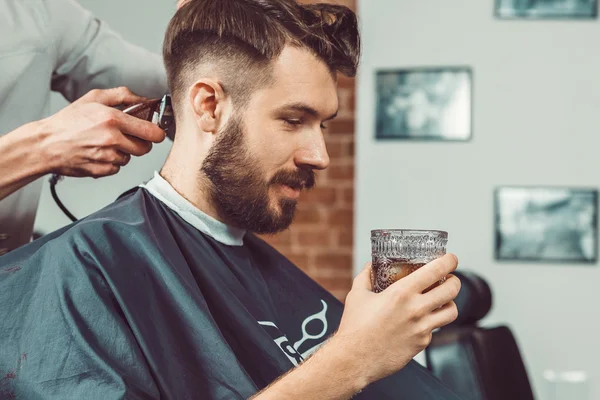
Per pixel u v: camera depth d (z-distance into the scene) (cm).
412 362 136
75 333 92
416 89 348
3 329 95
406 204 349
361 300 96
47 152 126
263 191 114
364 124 351
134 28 244
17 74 164
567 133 343
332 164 371
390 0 349
